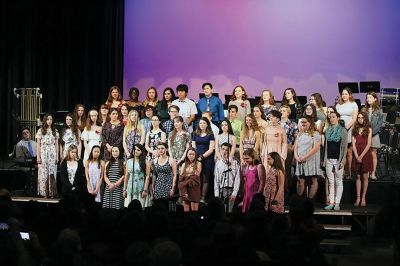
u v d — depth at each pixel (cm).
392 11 1297
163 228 538
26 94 1343
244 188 933
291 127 988
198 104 1059
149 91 1073
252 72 1355
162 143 928
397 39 1297
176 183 945
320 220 959
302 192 950
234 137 955
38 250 535
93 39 1404
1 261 486
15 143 1321
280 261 504
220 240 473
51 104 1398
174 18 1380
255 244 544
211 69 1370
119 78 1395
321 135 961
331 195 941
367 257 469
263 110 1003
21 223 592
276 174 891
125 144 976
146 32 1390
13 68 1360
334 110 951
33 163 1076
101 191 982
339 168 938
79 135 1030
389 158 1102
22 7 1361
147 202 938
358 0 1309
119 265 466
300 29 1335
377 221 472
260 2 1348
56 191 1035
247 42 1355
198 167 927
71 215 583
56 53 1399
